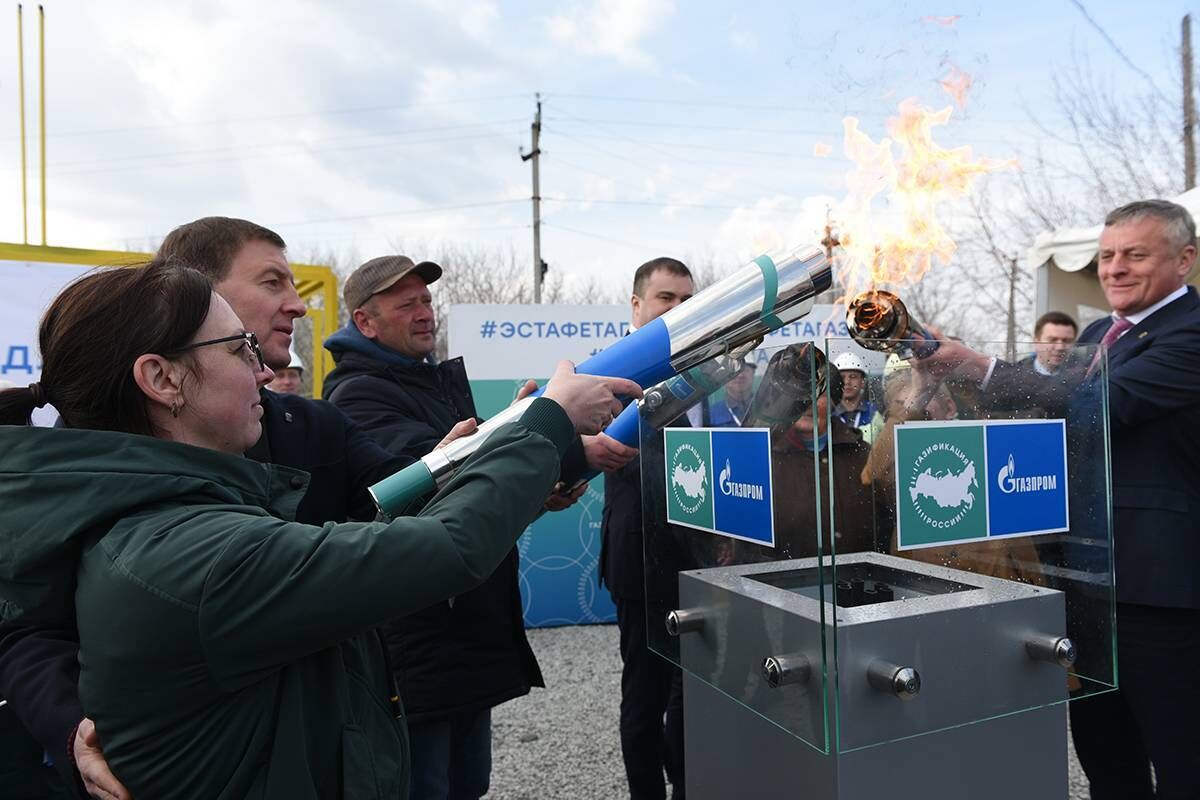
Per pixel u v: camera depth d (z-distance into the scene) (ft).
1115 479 6.31
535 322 15.33
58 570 2.74
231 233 4.92
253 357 3.21
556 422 3.24
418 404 6.50
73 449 2.71
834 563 3.03
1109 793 6.75
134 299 2.93
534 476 3.03
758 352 3.37
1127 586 6.15
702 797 4.53
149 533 2.62
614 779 9.39
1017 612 3.45
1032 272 15.30
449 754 5.93
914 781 3.49
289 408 5.12
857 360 3.09
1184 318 6.20
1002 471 3.46
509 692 5.93
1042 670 3.53
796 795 3.63
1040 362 3.57
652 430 4.44
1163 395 5.90
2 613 3.69
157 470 2.74
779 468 3.27
